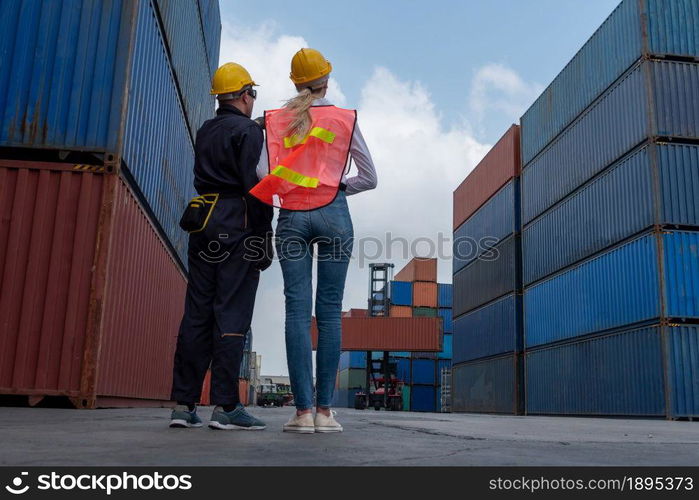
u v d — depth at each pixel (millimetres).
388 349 40344
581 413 19875
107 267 6918
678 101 17375
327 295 3551
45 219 6949
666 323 15836
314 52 3658
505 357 26859
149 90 9109
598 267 19438
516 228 26859
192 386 3635
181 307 14820
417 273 49438
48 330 6648
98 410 6551
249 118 3830
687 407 15430
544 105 24578
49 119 7277
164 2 10164
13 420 3977
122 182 7598
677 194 16703
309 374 3428
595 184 20047
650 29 17875
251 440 2705
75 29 7523
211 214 3639
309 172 3514
